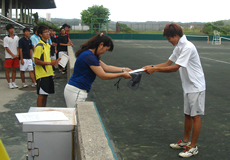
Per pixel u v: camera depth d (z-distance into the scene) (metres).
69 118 2.48
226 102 6.12
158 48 24.58
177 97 6.53
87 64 3.18
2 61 9.72
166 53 19.28
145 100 6.21
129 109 5.48
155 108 5.58
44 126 2.27
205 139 4.00
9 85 7.19
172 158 3.38
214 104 5.93
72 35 42.19
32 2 21.92
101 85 7.80
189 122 3.63
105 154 1.79
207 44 34.78
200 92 3.33
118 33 44.72
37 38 7.54
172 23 3.41
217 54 19.64
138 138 4.00
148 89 7.36
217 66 12.66
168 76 9.50
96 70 3.19
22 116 2.42
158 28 47.59
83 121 2.36
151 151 3.57
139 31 47.41
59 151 2.33
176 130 4.35
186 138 3.68
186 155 3.40
